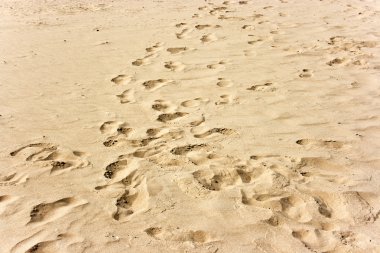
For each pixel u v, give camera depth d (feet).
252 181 6.53
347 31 14.17
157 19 16.61
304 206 5.90
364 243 5.21
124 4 19.75
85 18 17.25
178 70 11.37
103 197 6.24
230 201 6.06
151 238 5.39
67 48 13.48
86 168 7.01
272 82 10.39
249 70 11.20
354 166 6.86
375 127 8.09
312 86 10.07
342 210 5.83
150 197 6.21
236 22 15.76
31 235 5.47
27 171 6.96
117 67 11.74
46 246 5.27
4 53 13.17
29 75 11.35
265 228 5.50
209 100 9.54
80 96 9.95
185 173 6.77
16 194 6.36
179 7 18.58
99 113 9.05
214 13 17.22
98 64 12.03
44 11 18.94
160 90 10.16
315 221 5.61
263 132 8.05
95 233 5.49
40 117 8.95
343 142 7.60
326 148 7.42
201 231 5.49
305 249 5.12
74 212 5.92
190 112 8.98
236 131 8.12
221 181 6.55
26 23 16.79
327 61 11.63
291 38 13.67
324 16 16.22
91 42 13.99
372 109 8.80
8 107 9.47
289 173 6.69
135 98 9.77
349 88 9.87
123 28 15.51
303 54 12.20
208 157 7.23
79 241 5.35
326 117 8.54
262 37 13.87
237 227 5.55
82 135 8.14
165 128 8.32
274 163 6.98
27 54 13.03
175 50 12.93
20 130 8.40
